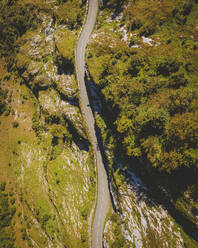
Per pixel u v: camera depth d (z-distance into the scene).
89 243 53.94
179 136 37.12
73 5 68.50
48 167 69.06
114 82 50.88
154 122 40.56
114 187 52.53
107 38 56.84
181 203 39.25
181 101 38.78
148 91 45.34
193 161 34.94
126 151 46.38
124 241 48.72
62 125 69.50
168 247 41.06
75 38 62.69
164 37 47.44
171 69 44.12
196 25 43.75
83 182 60.62
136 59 47.88
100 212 55.69
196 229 38.28
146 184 46.34
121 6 56.50
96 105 58.59
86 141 60.84
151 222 44.50
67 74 65.50
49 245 60.38
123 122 46.34
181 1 45.56
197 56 42.16
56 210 63.62
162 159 39.25
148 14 50.47
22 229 67.44
